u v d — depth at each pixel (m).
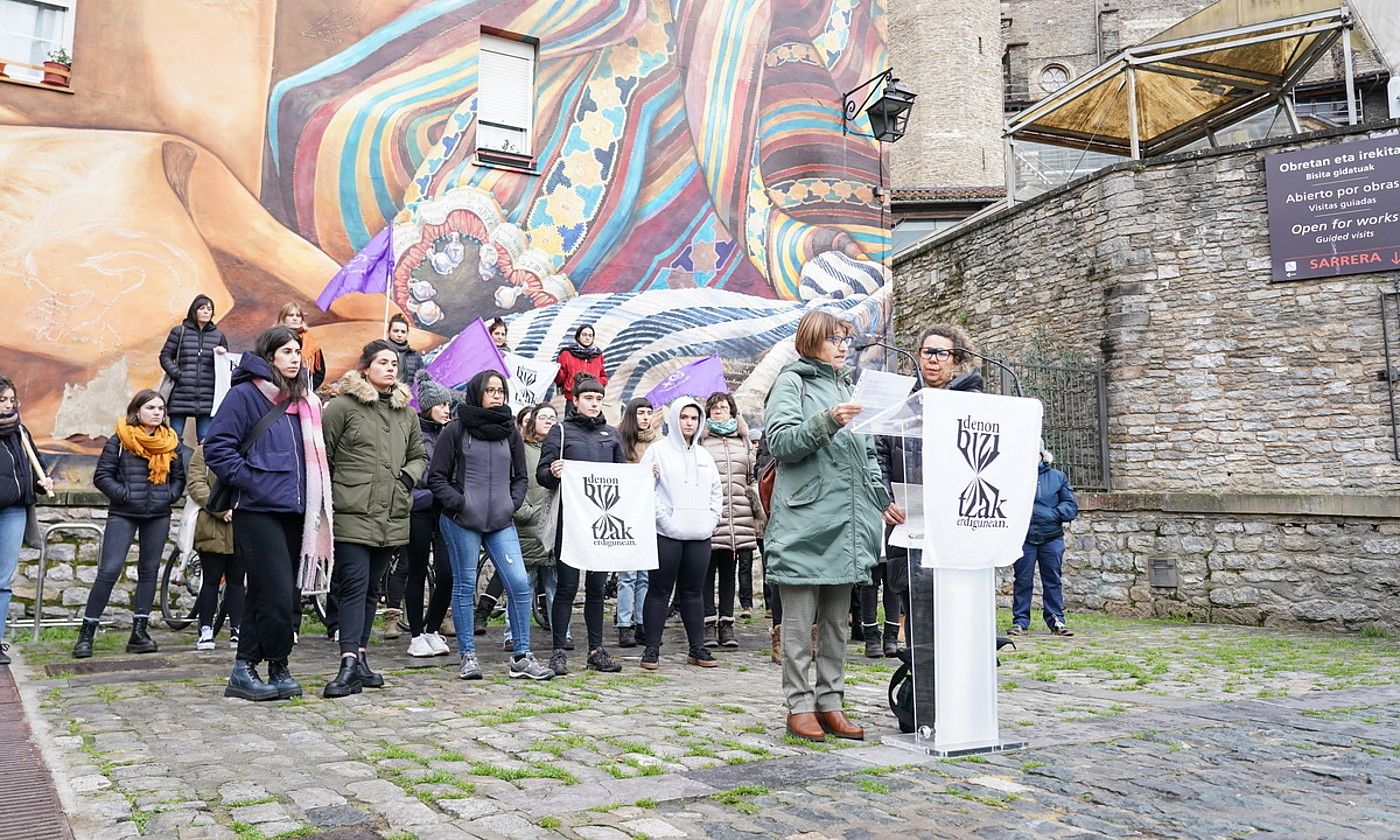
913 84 34.44
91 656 7.36
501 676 6.61
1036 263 15.27
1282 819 3.45
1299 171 12.70
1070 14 41.62
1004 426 4.62
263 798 3.57
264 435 5.50
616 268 12.23
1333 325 12.46
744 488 8.45
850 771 4.03
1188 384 13.19
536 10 12.08
